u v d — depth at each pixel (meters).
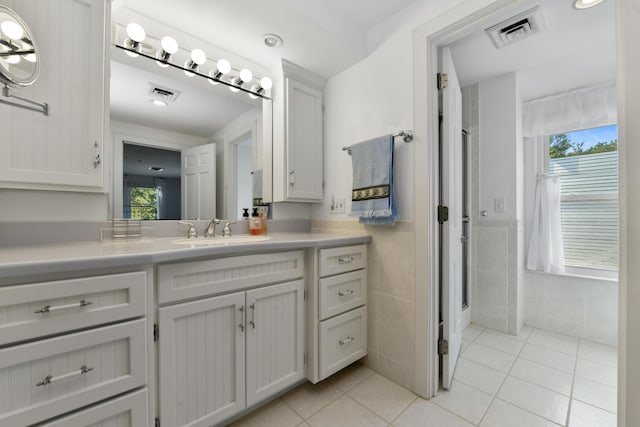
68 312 0.80
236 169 1.84
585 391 1.54
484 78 2.36
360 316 1.70
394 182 1.64
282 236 1.77
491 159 2.40
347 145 1.94
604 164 2.27
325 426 1.28
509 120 2.31
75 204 1.29
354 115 1.89
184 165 1.66
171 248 1.05
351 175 1.90
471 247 2.52
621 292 0.49
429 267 1.48
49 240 1.22
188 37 1.61
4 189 1.12
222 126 1.79
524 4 1.34
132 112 1.50
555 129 2.42
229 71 1.73
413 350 1.53
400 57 1.62
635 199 0.46
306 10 1.48
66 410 0.79
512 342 2.16
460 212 1.92
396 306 1.62
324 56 1.81
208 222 1.73
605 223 2.25
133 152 1.50
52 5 1.07
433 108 1.52
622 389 0.49
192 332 1.07
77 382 0.81
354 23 1.73
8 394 0.72
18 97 1.01
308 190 2.00
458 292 1.86
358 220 1.85
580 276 2.26
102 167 1.18
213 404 1.12
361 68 1.85
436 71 1.54
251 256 1.23
